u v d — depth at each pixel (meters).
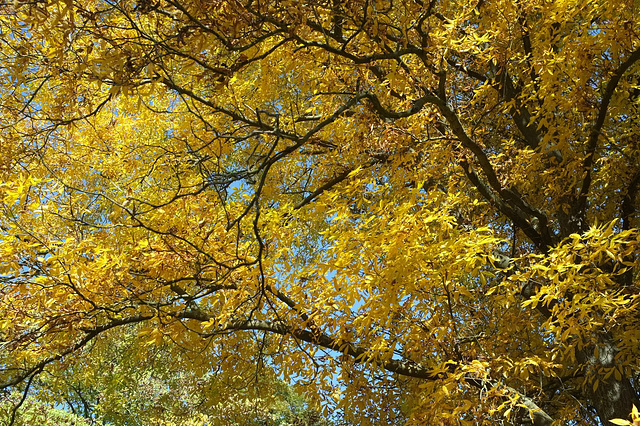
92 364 8.09
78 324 4.34
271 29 4.28
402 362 4.88
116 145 5.85
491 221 6.51
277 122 3.25
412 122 4.70
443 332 4.17
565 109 4.67
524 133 5.96
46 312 4.18
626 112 5.49
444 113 4.23
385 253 4.13
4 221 3.91
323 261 4.19
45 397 7.94
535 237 5.29
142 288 4.53
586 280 3.43
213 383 5.98
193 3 2.73
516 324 4.81
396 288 3.82
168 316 4.31
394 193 5.75
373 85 4.84
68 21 2.64
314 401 4.89
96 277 4.05
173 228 4.38
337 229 4.26
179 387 10.38
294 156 6.29
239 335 5.48
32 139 4.52
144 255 4.27
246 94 6.09
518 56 5.28
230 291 4.59
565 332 3.37
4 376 5.70
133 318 4.98
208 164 5.35
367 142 5.12
